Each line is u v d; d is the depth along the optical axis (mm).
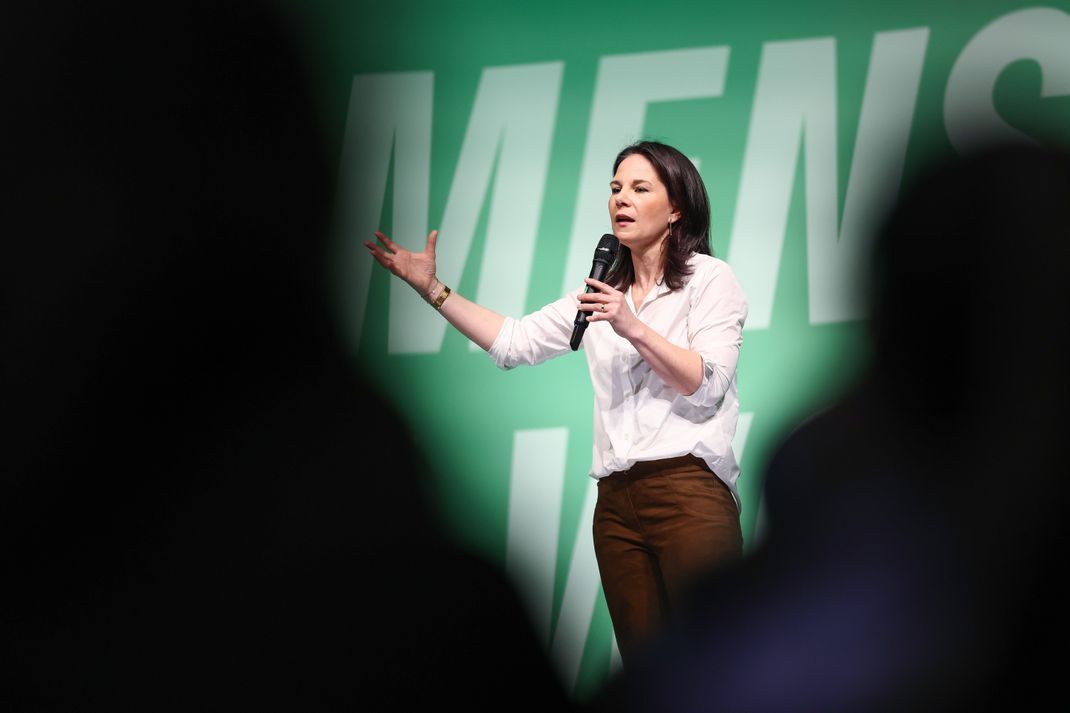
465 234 16266
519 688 4211
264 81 16141
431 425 16094
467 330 11016
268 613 6285
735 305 10234
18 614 11250
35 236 15594
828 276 15625
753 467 15438
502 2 16328
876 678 2859
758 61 15906
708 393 9711
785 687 2885
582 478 15914
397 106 16359
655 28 16125
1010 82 15250
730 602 2979
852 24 15711
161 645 9609
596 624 15711
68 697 10344
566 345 10992
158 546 11195
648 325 10383
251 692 6242
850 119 15672
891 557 2863
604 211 16156
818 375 15477
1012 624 2809
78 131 15797
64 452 13586
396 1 16375
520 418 16062
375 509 5520
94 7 15828
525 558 15875
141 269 15672
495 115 16312
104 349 15039
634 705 3004
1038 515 2754
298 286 16031
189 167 15945
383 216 16250
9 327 15102
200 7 15961
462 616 4422
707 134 15977
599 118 16188
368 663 5094
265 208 16078
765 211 15773
